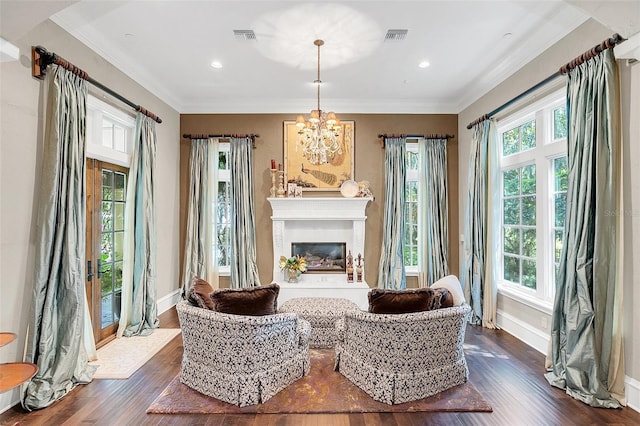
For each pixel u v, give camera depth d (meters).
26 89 2.66
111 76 3.80
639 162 2.50
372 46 3.73
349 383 2.87
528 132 4.04
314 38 3.56
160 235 4.93
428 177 5.55
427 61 4.08
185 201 5.62
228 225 5.71
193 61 4.08
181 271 5.60
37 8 2.30
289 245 5.70
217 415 2.44
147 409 2.51
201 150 5.55
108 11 3.05
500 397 2.68
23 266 2.65
